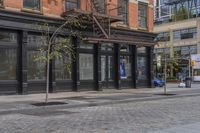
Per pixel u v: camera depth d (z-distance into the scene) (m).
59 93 26.59
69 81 28.02
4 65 24.34
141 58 34.47
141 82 34.16
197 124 11.95
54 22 26.73
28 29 25.22
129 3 33.12
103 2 30.50
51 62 26.64
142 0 34.59
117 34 31.66
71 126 12.31
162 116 14.61
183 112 15.97
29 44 25.59
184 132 10.33
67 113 16.31
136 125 12.23
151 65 35.12
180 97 25.59
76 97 23.19
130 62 33.28
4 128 12.12
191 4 90.50
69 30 27.38
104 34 28.36
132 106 19.19
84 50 29.09
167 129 10.97
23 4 25.38
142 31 34.03
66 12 27.16
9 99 21.58
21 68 24.95
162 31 87.00
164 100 23.16
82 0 29.14
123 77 32.44
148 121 13.17
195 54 75.06
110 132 10.93
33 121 13.83
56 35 26.09
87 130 11.41
